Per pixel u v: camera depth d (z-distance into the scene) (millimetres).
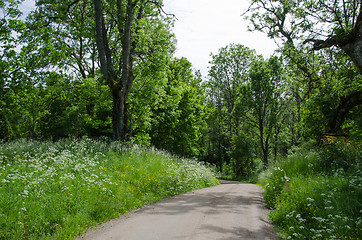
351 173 7758
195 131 32188
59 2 17312
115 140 15141
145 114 21594
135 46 17375
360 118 13656
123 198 7602
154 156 14008
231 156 43938
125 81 15695
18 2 16953
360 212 5496
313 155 10250
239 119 42406
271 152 49375
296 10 13562
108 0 17109
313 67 15641
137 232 5125
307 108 15852
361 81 13500
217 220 6234
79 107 25438
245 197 10656
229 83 48781
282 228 5992
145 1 18109
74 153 11305
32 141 12820
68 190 6805
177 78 31375
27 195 5926
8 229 4625
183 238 4770
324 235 4914
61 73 19312
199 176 15414
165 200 8945
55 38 19328
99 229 5352
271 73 35781
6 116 20406
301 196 6898
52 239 4605
